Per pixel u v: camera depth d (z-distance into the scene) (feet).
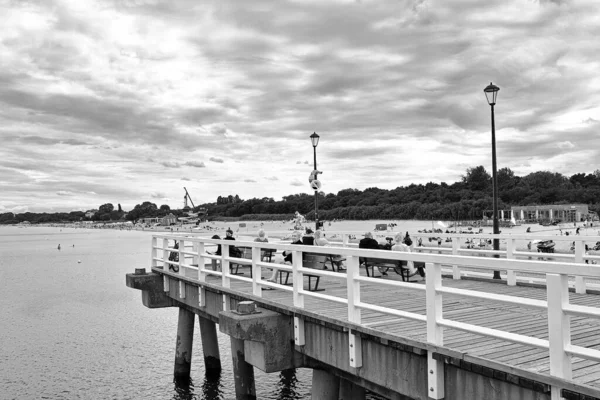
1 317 88.84
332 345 25.93
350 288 24.09
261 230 55.21
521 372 16.67
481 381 18.56
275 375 52.47
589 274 14.66
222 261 38.01
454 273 44.68
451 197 428.15
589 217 331.57
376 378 23.08
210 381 51.55
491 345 20.43
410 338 20.77
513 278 39.88
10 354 64.28
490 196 405.18
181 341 52.06
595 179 459.32
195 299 44.52
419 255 20.27
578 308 15.23
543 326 24.22
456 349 19.71
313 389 29.53
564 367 15.71
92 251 293.84
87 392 50.06
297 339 28.19
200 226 612.70
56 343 69.51
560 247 170.40
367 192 510.99
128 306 97.71
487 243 149.79
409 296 33.68
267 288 39.19
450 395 19.66
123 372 56.03
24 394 49.88
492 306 29.53
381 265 41.47
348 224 399.65
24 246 373.40
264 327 28.58
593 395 14.80
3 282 142.72
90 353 64.03
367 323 24.71
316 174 69.92
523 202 399.85
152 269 54.75
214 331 52.60
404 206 426.51
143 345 67.36
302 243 43.91
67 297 111.45
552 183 427.74
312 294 26.91
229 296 37.17
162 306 52.60
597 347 20.53
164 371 55.93
